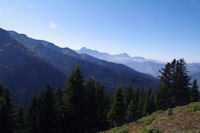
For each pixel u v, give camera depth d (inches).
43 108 1064.2
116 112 1427.2
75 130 1095.6
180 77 1397.6
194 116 514.3
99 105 1449.3
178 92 1400.1
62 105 1155.9
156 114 781.3
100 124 1379.2
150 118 703.7
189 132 364.5
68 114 1093.1
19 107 1250.6
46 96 1085.1
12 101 1101.7
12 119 1043.9
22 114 1234.0
